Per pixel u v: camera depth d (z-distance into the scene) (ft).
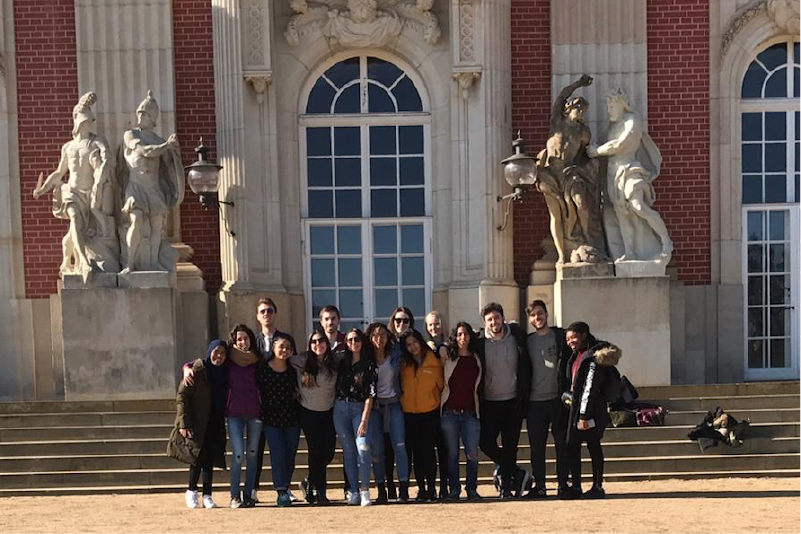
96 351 46.75
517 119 51.42
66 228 51.44
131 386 46.75
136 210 47.24
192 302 49.49
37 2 51.29
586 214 48.52
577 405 32.71
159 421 43.01
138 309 46.78
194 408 32.73
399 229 52.80
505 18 50.75
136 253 47.62
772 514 29.53
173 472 39.27
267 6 50.62
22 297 51.42
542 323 33.35
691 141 51.49
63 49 51.31
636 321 47.60
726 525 27.53
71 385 46.68
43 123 51.37
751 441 40.27
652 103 51.44
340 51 52.47
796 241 52.54
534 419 33.37
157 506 34.35
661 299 47.60
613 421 41.78
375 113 52.70
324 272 53.06
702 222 51.57
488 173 50.19
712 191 51.49
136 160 47.50
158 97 50.85
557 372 33.17
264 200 51.11
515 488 33.76
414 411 32.91
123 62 50.90
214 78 51.03
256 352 33.24
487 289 49.73
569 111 48.75
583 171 48.62
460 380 33.14
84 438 42.04
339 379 32.63
